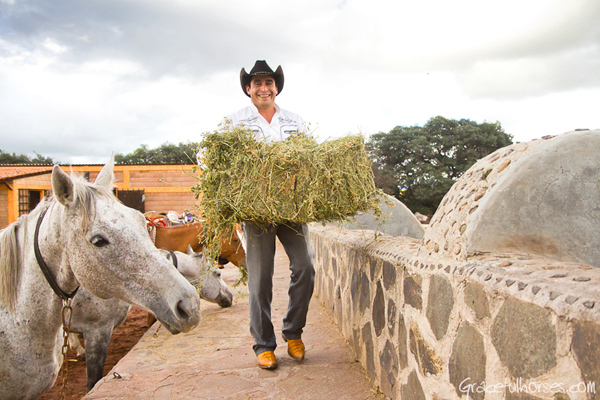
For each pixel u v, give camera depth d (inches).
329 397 95.5
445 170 1307.8
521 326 41.7
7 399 82.8
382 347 92.2
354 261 122.0
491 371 47.2
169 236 201.9
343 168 96.1
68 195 76.0
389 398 87.4
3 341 80.9
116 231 76.0
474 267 53.2
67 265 79.8
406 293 76.2
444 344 59.7
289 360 120.4
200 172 99.4
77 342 166.1
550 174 59.2
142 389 104.8
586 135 61.0
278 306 192.1
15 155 1894.7
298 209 93.5
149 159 1648.6
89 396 101.0
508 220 58.0
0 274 82.1
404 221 194.9
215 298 187.6
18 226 86.7
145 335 154.1
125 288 77.6
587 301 34.5
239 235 210.4
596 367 32.2
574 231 58.4
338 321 149.3
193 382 108.3
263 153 92.6
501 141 1330.0
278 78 130.0
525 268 46.8
